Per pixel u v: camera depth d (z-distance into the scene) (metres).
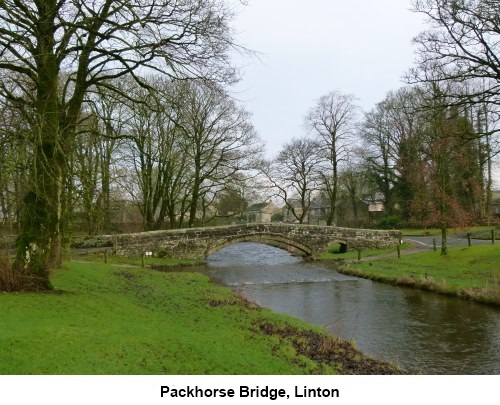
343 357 11.12
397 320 16.14
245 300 18.17
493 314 16.38
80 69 13.07
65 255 21.45
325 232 39.19
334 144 50.56
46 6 11.61
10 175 10.99
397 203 53.38
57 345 7.70
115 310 11.75
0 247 14.09
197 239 35.75
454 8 17.02
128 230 41.41
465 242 34.56
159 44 11.99
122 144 33.06
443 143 25.75
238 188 41.38
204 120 38.03
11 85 13.33
